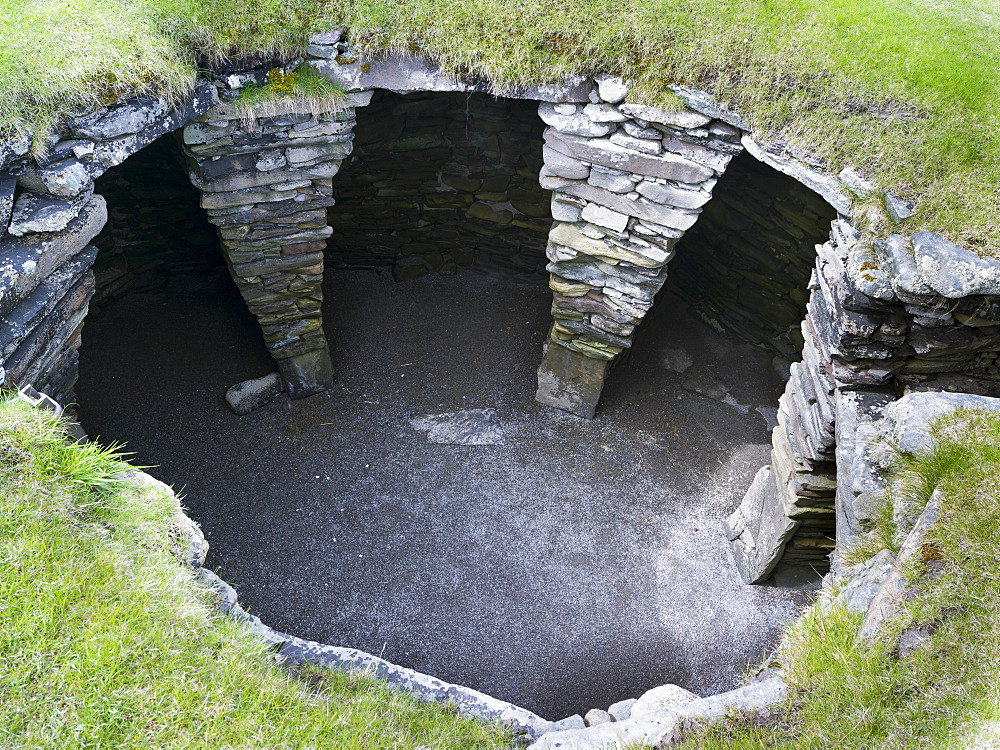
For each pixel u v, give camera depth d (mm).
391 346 7953
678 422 7414
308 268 6172
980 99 4633
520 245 8547
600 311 6266
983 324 3969
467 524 6461
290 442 6961
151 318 7887
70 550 2830
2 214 3877
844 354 4324
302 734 2703
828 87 4625
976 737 2428
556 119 5098
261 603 5855
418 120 7512
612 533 6504
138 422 6965
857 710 2641
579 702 5484
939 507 3105
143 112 4383
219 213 5484
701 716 2846
